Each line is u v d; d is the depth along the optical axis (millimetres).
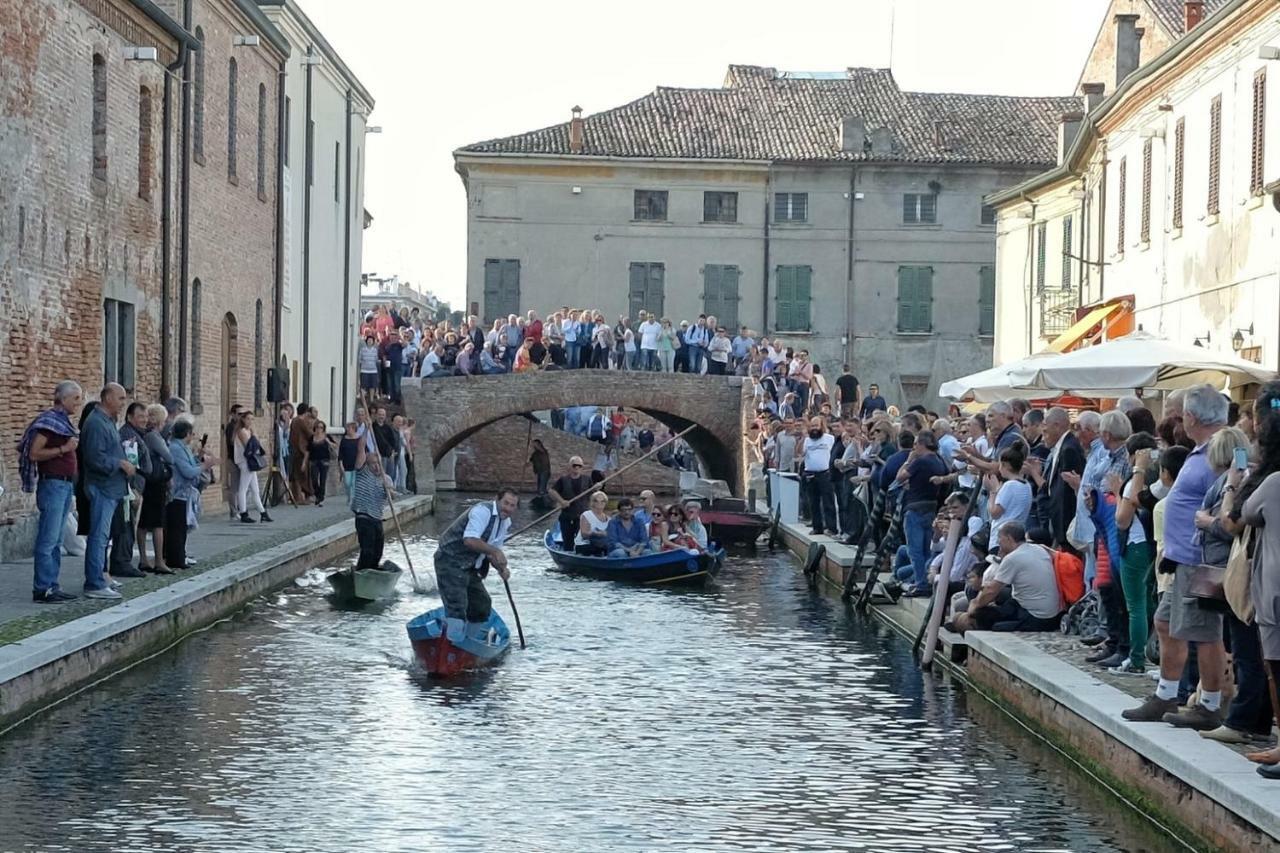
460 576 21797
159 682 19688
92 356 30094
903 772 15547
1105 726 14727
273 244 45719
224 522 36594
